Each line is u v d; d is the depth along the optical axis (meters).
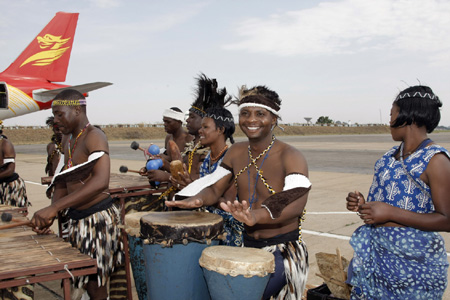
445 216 1.82
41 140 57.91
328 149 25.62
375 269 2.08
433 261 1.96
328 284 2.53
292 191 1.92
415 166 1.90
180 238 2.05
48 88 14.14
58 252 2.10
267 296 2.12
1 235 2.47
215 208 2.67
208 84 3.65
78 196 2.47
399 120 1.95
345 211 6.71
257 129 2.15
